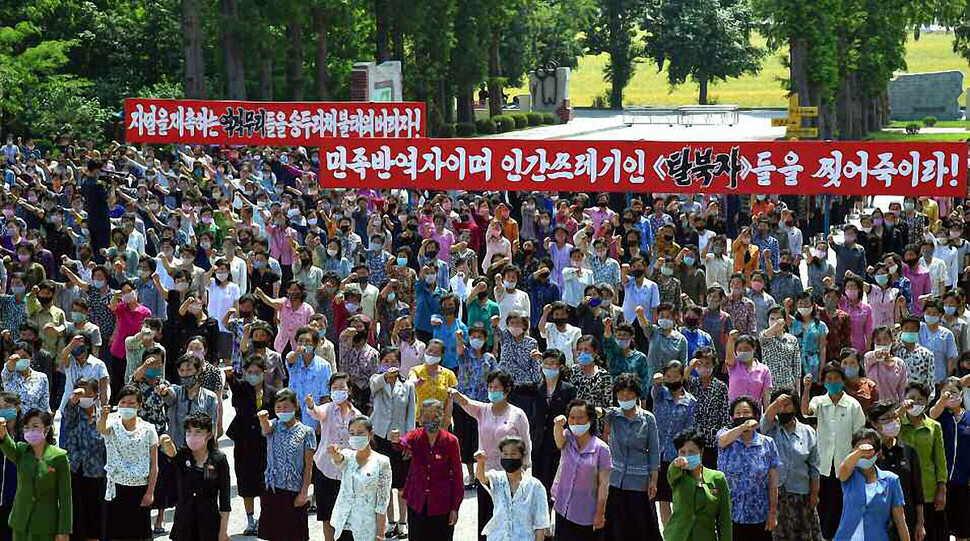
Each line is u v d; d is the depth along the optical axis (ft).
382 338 70.28
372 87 191.72
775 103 421.59
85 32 207.82
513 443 40.47
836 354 63.87
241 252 79.51
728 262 78.18
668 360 57.88
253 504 51.26
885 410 43.93
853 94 271.49
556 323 59.67
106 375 55.42
